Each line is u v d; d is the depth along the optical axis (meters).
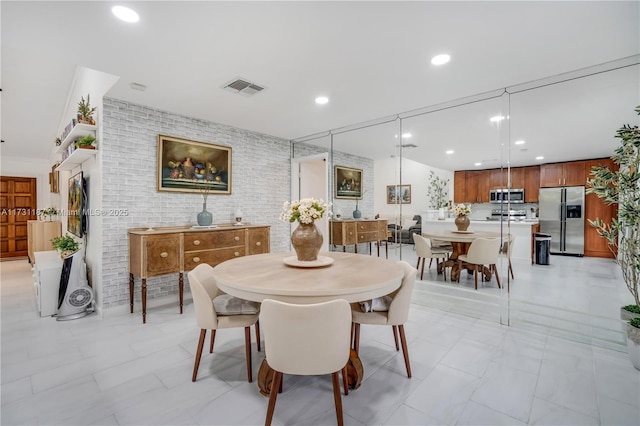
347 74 2.49
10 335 2.62
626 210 2.06
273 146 4.69
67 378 1.95
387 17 1.73
